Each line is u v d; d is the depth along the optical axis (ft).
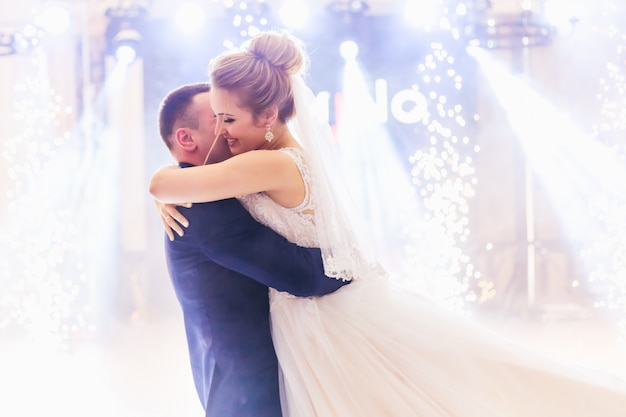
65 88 26.30
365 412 6.27
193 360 6.82
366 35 25.98
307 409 6.31
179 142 6.82
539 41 26.40
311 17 25.72
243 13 24.85
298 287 6.34
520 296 26.86
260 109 6.63
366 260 7.09
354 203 7.11
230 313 6.40
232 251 6.17
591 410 6.61
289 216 6.55
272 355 6.48
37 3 25.09
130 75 26.48
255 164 6.31
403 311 6.82
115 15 25.58
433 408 6.32
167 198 6.24
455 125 26.63
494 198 27.48
